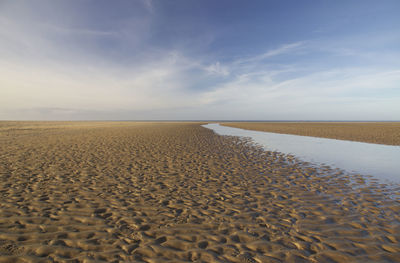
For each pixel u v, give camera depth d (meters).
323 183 6.71
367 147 14.81
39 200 4.94
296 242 3.41
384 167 8.95
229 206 4.87
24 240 3.31
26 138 17.31
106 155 10.77
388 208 4.79
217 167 8.73
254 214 4.45
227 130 35.25
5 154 10.28
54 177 6.80
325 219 4.24
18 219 3.97
